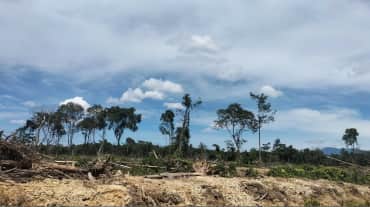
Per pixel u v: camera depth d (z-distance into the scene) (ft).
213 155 112.88
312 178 79.92
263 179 66.39
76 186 37.99
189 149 149.38
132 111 222.28
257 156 164.45
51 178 42.75
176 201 42.52
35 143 51.44
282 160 182.91
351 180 87.66
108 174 47.80
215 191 48.19
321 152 178.29
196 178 55.01
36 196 34.58
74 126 176.65
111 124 221.05
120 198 36.96
